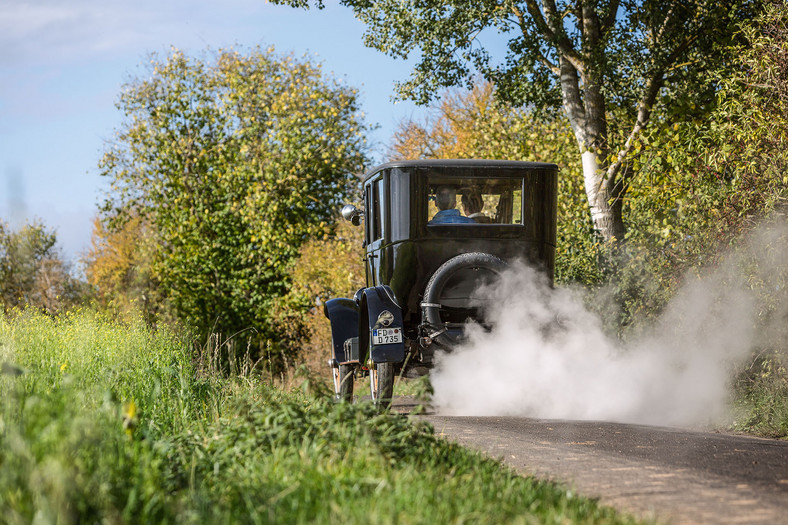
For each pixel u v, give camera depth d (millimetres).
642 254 11852
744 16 14148
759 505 4234
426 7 15938
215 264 27453
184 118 28359
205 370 9727
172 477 4148
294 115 27047
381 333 8492
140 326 12180
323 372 23125
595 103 16078
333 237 26531
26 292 16375
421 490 3902
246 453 4703
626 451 6188
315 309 24438
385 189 9336
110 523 3154
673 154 10961
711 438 7027
